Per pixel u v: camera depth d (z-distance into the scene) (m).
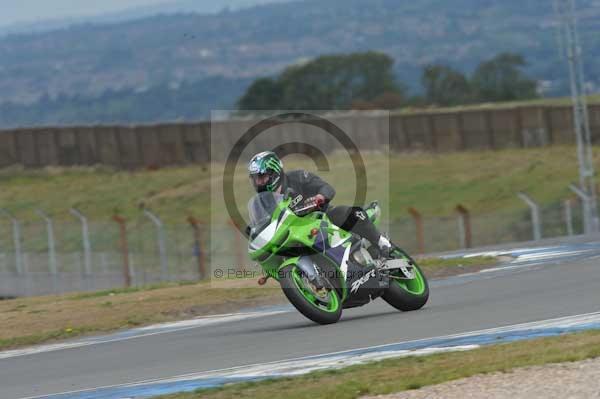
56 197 192.50
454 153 187.75
